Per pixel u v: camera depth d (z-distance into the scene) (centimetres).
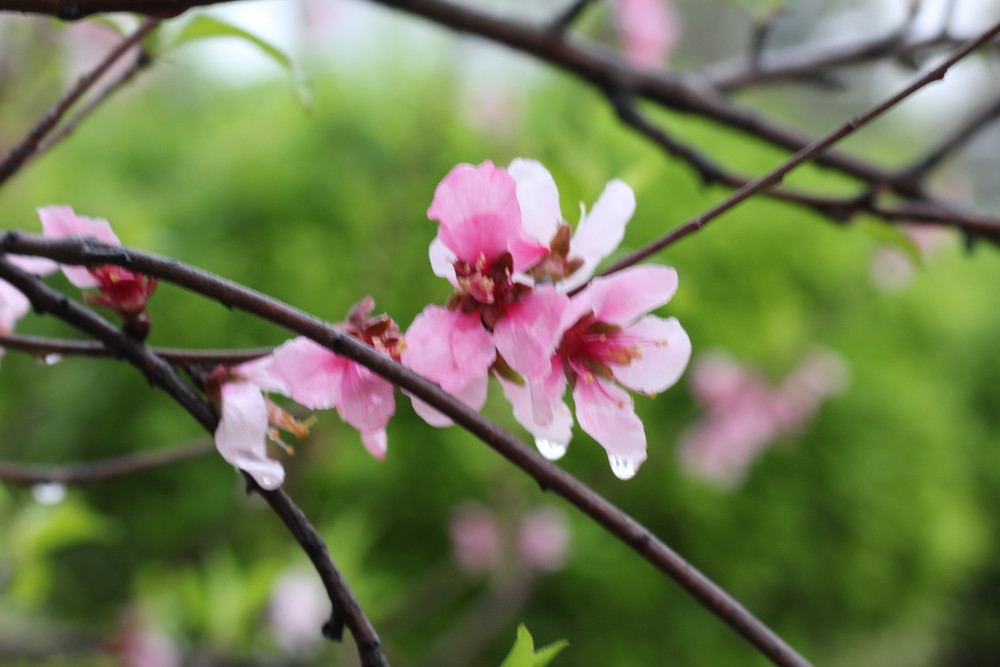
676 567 49
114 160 176
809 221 183
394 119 162
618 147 156
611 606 153
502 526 139
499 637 149
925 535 186
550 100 177
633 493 159
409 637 147
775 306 160
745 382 149
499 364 50
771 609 172
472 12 76
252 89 197
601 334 51
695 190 174
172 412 155
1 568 92
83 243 48
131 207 138
